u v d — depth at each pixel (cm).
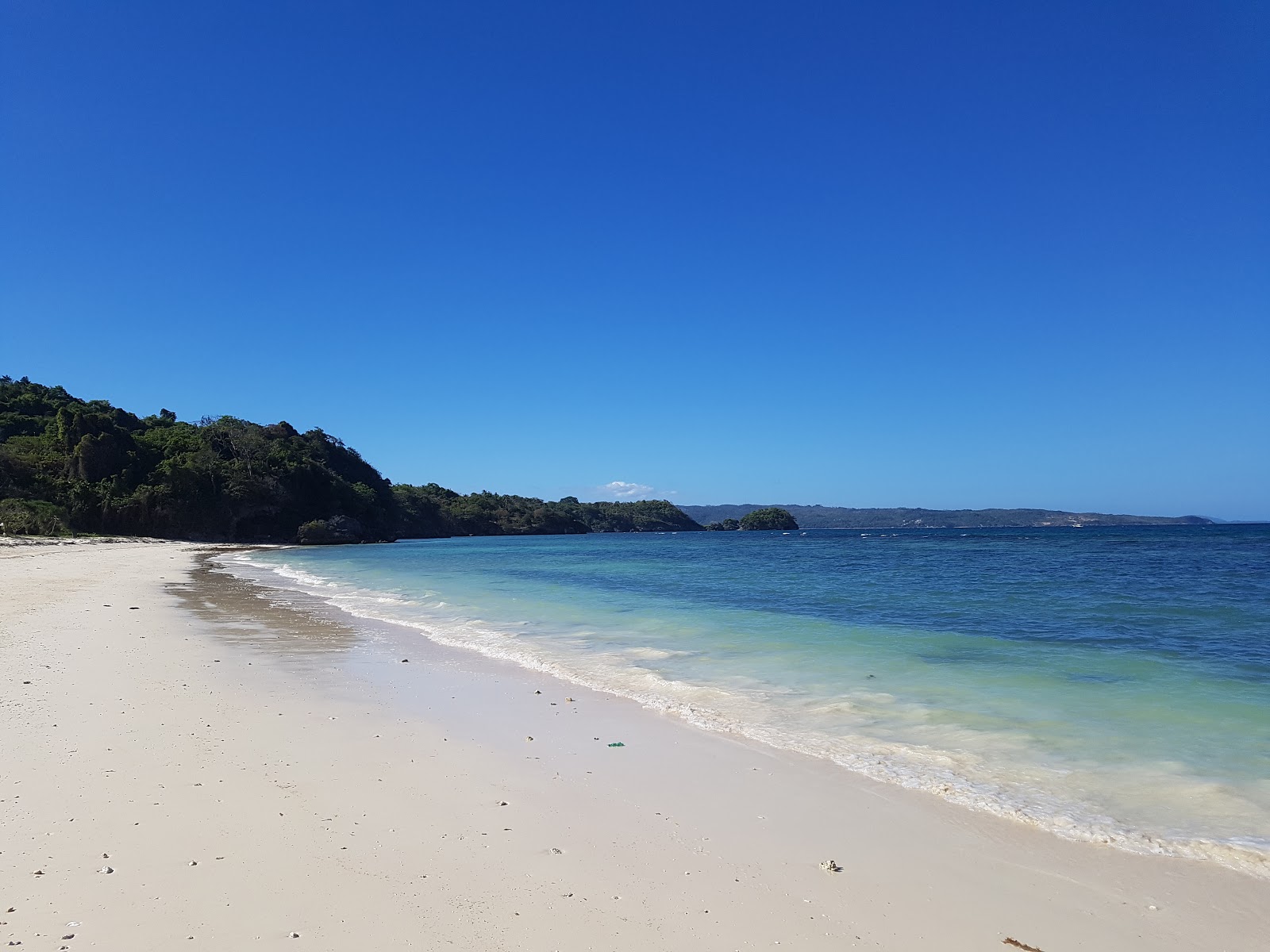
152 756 672
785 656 1260
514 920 408
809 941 398
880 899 447
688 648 1348
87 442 7588
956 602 2091
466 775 658
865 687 1016
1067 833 543
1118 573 3216
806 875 476
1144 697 945
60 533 6291
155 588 2559
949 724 827
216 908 406
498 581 3128
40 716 788
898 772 675
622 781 649
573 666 1190
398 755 711
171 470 8088
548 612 1953
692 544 9275
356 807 571
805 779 657
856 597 2295
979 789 629
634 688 1025
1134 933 411
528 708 915
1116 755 714
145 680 1000
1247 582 2702
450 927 397
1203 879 473
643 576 3391
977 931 412
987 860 500
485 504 17088
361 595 2453
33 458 7381
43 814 531
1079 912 434
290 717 841
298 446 11425
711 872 478
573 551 7056
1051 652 1279
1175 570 3375
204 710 851
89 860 460
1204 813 575
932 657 1241
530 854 496
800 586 2722
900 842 529
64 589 2300
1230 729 797
